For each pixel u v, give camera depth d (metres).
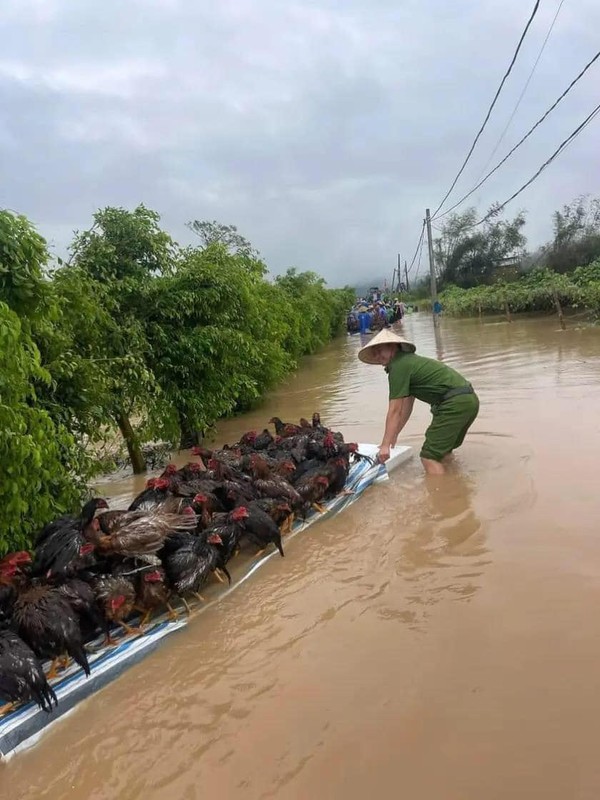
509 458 7.78
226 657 4.18
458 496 6.68
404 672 3.75
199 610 4.83
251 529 5.43
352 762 3.10
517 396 11.71
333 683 3.74
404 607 4.51
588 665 3.62
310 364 25.94
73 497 6.09
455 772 2.96
